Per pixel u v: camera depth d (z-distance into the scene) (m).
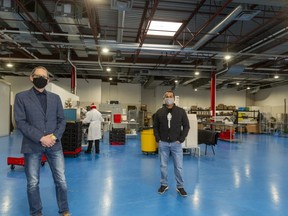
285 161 6.15
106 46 7.54
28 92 2.35
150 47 7.60
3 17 5.95
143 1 5.75
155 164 5.57
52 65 11.97
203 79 15.52
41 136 2.23
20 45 8.60
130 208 2.98
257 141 11.05
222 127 12.41
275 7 6.04
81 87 15.74
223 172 4.88
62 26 6.47
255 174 4.75
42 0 5.92
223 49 9.22
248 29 7.59
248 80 14.85
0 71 13.16
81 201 3.19
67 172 4.74
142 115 16.48
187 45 8.00
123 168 5.14
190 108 17.11
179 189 3.45
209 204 3.15
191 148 7.04
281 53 8.80
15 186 3.75
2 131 11.33
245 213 2.89
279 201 3.29
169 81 15.94
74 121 6.44
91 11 5.54
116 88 16.97
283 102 16.50
